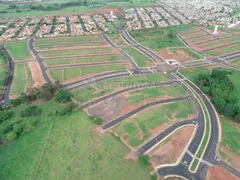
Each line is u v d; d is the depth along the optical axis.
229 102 127.19
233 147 98.69
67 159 92.25
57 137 104.06
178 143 100.75
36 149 97.38
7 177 84.88
